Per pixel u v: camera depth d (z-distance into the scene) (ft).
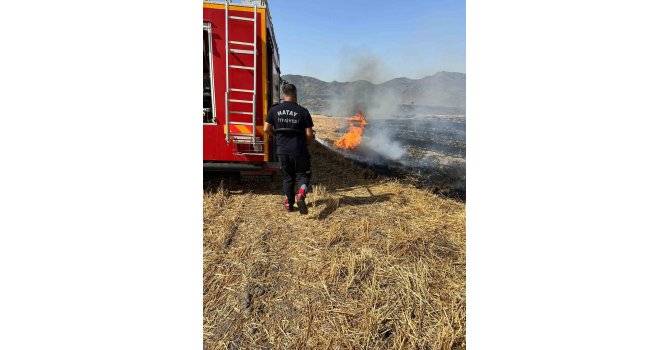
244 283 7.94
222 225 11.30
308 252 9.43
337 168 22.15
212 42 13.98
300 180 12.40
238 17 14.02
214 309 7.05
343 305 7.21
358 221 11.59
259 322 6.72
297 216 12.33
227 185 16.62
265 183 16.99
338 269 8.37
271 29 17.26
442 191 16.24
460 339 6.32
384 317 6.81
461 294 7.52
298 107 12.02
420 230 10.87
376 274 8.21
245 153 15.01
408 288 7.68
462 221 11.89
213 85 14.28
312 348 6.13
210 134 14.66
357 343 6.22
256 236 10.51
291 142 11.95
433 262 8.87
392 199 14.47
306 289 7.73
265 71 14.67
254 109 14.48
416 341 6.25
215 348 6.08
